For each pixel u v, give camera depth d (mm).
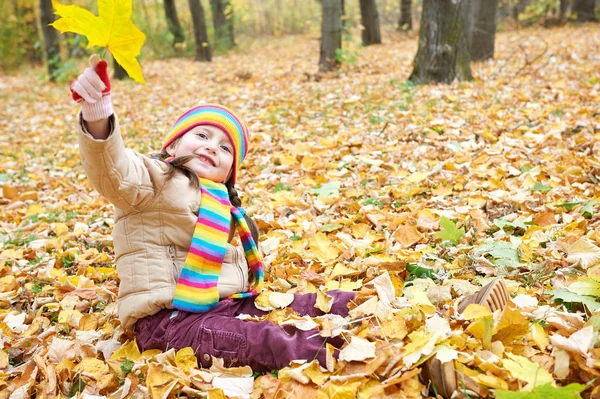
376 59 13609
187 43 21297
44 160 6828
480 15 11523
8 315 2842
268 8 33344
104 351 2375
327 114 7223
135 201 2186
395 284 2621
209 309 2258
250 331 2107
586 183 3830
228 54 20609
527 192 3793
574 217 3246
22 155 7188
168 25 20719
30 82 16719
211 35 21516
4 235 4180
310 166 5133
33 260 3666
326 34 11375
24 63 23547
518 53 12531
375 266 2879
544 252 2859
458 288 2523
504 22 23125
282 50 21062
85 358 2328
